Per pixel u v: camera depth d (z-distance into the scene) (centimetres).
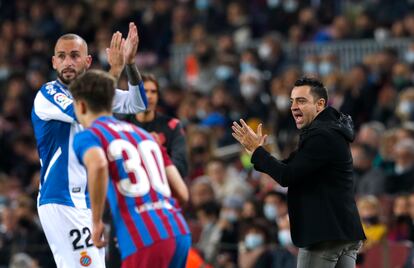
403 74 5309
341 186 2431
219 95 5472
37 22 6994
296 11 6378
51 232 2536
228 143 5184
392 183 4325
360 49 5978
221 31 6519
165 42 6625
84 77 2178
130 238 2111
